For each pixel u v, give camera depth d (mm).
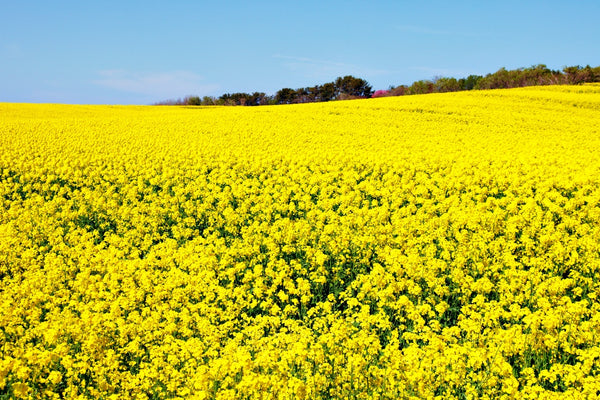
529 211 14258
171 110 60156
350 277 10641
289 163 22422
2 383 6059
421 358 6742
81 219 15352
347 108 42438
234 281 10773
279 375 6379
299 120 36344
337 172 19750
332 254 11508
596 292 9203
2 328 8227
